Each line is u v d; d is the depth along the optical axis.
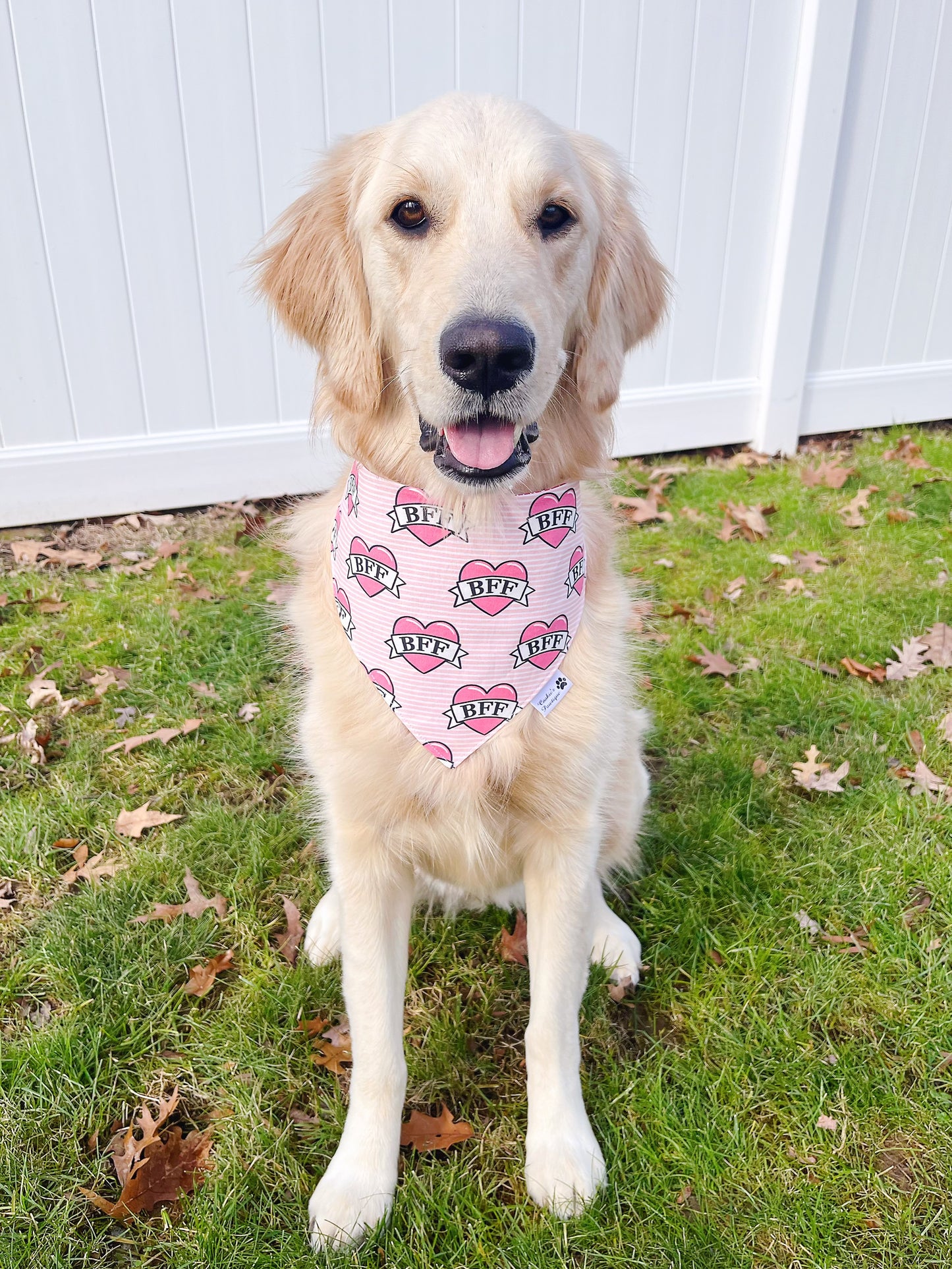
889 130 1.51
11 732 0.94
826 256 1.57
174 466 1.38
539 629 0.58
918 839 0.79
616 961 0.69
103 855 0.79
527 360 0.50
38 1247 0.52
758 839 0.80
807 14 1.37
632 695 0.71
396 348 0.58
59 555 1.26
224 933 0.72
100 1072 0.61
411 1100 0.61
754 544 1.31
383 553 0.58
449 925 0.75
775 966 0.68
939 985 0.67
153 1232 0.53
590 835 0.60
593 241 0.60
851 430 1.73
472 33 1.27
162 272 1.28
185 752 0.92
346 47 1.24
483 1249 0.52
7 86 1.15
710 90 1.40
